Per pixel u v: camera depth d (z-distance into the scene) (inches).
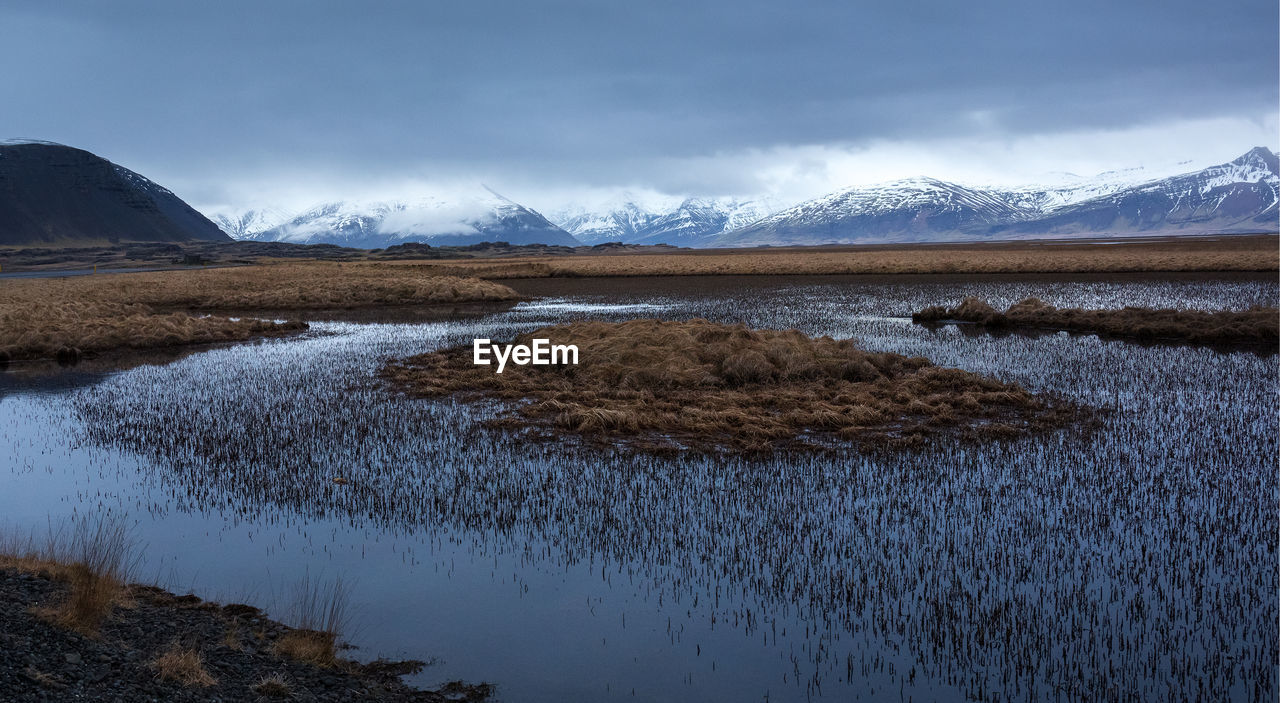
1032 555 407.8
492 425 683.4
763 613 352.5
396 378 912.3
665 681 301.0
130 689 253.4
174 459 585.3
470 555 414.9
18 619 284.0
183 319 1459.2
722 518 463.2
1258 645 319.9
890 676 303.4
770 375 868.0
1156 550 411.8
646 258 5265.8
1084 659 311.9
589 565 402.3
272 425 690.8
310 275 3351.4
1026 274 2839.6
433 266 4087.1
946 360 1022.4
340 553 416.8
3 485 525.7
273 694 266.7
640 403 735.7
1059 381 871.1
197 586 374.3
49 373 991.6
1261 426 659.4
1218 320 1275.8
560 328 1184.8
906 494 500.7
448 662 312.0
